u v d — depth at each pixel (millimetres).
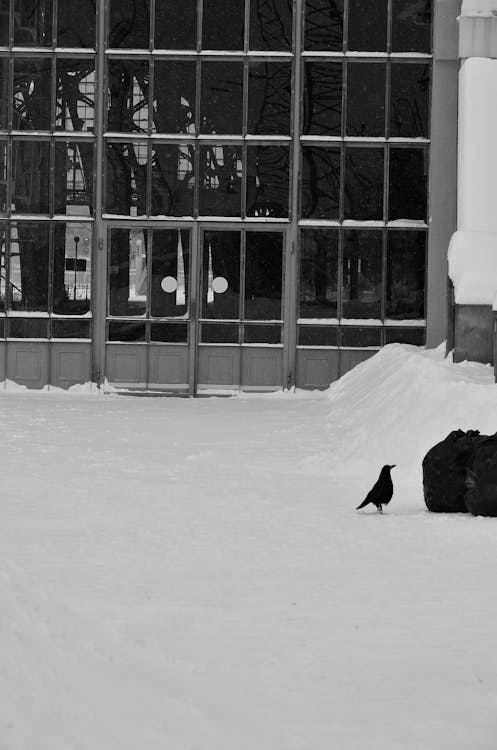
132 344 43562
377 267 43125
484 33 38812
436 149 42688
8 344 43531
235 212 43281
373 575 14250
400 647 11070
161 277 43469
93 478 22812
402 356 34156
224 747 8531
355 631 11633
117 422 33438
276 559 15227
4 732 8547
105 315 43531
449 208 42719
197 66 43219
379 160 43094
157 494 20922
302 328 43188
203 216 43312
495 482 18703
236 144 43188
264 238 43312
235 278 43344
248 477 23344
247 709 9359
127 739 8594
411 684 9984
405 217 43094
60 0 43406
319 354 43188
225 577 14109
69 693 9531
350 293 43125
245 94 43188
